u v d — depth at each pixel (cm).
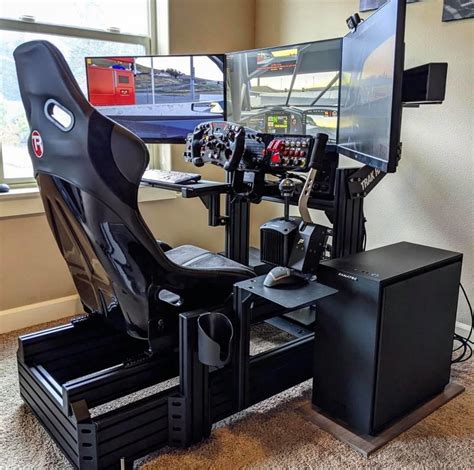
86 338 183
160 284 149
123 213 132
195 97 254
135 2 277
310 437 164
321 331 172
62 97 125
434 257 177
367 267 164
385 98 143
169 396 153
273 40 310
